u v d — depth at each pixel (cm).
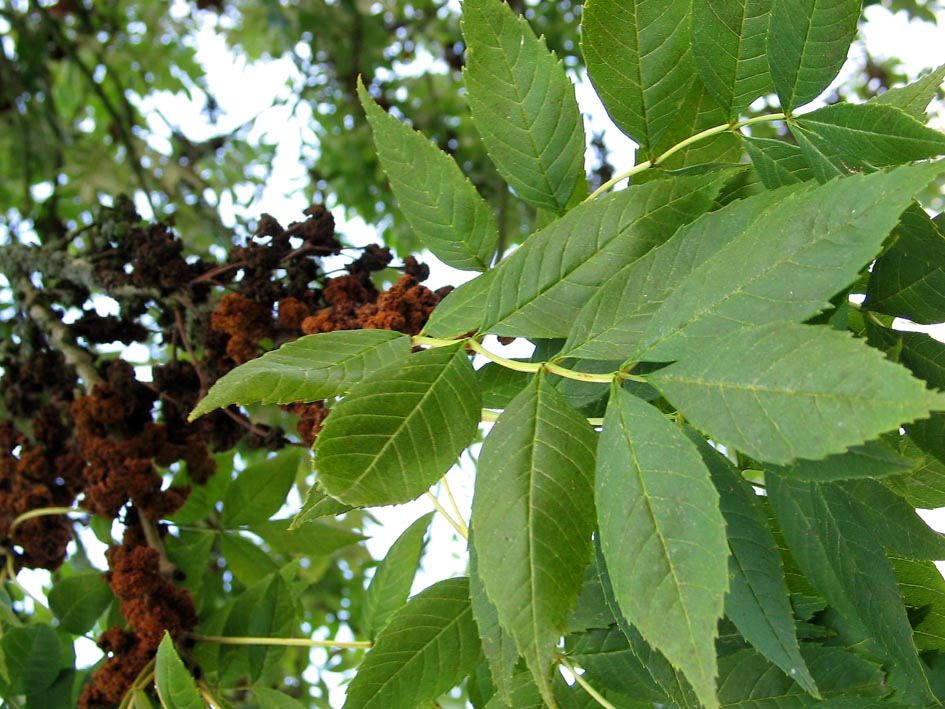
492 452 29
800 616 38
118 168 128
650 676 38
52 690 52
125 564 51
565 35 153
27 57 132
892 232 35
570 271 34
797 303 27
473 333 34
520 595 27
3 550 61
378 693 39
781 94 35
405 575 49
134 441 56
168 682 40
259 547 62
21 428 73
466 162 156
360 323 46
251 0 156
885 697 37
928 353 36
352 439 29
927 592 38
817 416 24
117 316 67
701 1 36
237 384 31
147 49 157
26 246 66
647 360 29
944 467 40
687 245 31
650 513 27
